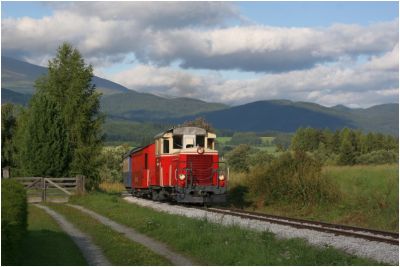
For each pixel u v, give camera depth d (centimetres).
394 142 10569
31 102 5616
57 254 1573
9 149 6319
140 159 4394
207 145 3475
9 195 1516
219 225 1997
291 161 3459
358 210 2786
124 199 4344
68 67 5550
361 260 1456
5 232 1210
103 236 1994
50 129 5009
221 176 3322
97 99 5550
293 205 3164
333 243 1819
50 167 4975
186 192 3244
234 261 1438
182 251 1681
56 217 2873
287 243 1628
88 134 5503
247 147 8819
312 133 11781
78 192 4259
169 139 3506
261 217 2547
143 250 1666
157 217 2397
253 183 3556
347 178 3672
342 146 8975
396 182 3089
